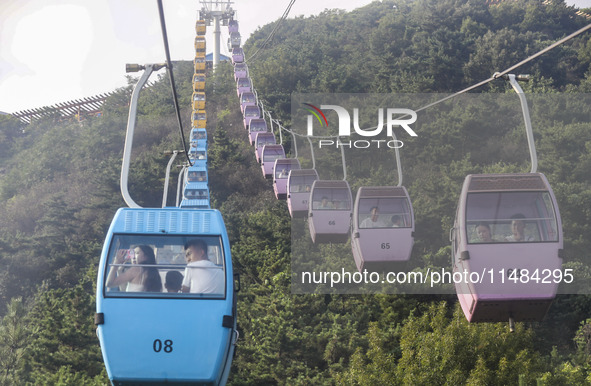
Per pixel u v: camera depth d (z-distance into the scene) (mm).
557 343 25609
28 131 96562
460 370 20250
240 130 72188
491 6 92562
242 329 25688
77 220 44906
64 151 70062
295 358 23047
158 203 50406
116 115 79000
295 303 24859
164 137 71188
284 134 61188
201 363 9930
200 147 56406
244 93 69938
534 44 73250
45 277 37250
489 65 69000
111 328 10023
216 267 10758
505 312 12750
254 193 53875
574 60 74188
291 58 84125
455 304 26062
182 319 10141
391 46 81812
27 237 40062
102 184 48562
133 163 54656
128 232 11094
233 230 37219
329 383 21234
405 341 21234
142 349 9938
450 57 71875
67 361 22250
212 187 54406
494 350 21172
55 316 23172
